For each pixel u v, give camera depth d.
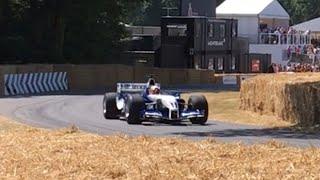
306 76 89.50
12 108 85.44
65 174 27.52
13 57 162.25
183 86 155.00
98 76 150.62
